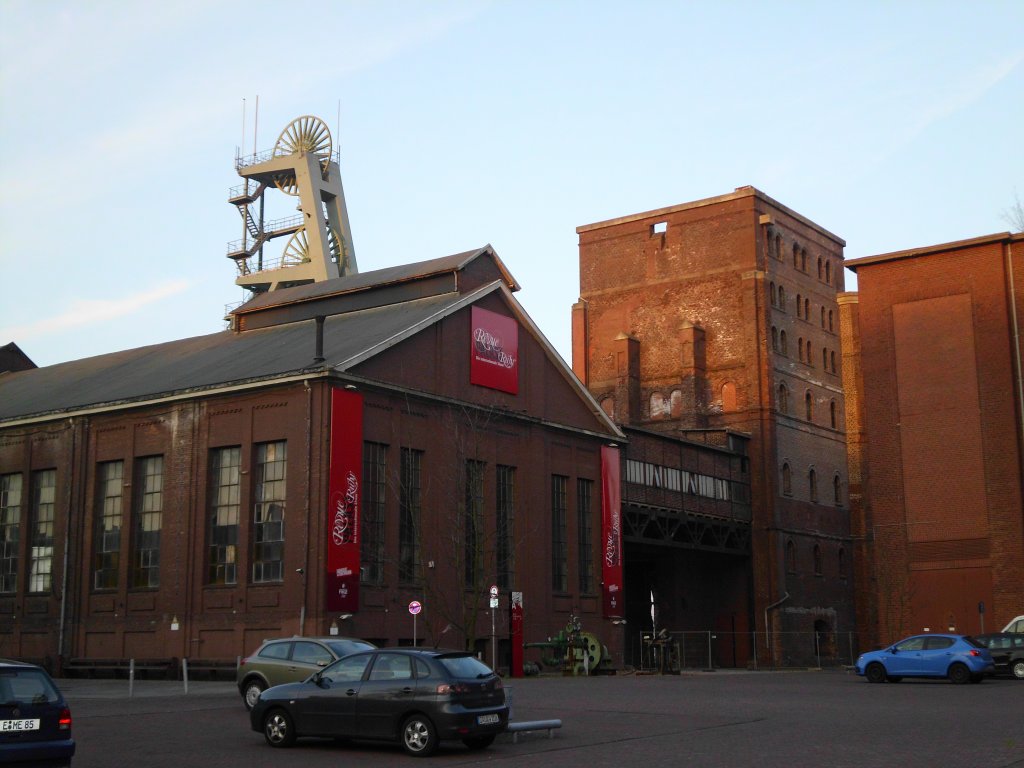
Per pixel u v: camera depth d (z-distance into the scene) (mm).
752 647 66625
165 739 20359
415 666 18547
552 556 50531
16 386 58594
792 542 69125
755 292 70062
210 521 42469
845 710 25125
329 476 39281
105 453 46156
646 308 74750
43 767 13648
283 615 39281
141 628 43312
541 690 33750
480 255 49344
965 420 50469
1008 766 15266
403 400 43250
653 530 60250
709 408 70938
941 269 52062
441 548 44000
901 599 50688
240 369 44469
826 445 74500
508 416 48438
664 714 24500
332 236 86125
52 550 47188
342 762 17359
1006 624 47969
